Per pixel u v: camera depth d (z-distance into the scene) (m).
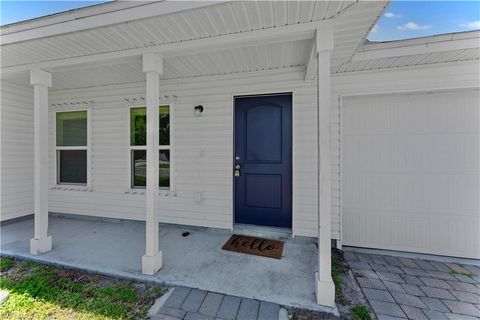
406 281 2.27
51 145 4.14
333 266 2.57
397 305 1.91
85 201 4.01
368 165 3.09
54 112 4.11
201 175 3.47
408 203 2.98
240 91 3.30
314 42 1.97
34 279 2.21
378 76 2.93
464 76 2.70
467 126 2.80
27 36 2.15
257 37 1.99
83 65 2.64
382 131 3.04
